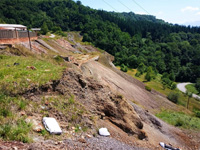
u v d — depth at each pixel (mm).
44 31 92688
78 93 9234
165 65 90375
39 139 4996
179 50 109438
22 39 20391
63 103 7621
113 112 9891
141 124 10586
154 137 11328
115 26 137375
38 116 6180
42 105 6848
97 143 6348
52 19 141625
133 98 22375
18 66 9680
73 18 146875
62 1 179250
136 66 81250
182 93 51531
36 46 23422
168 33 151375
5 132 4574
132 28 139125
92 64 27250
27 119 5684
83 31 126500
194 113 26875
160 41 133125
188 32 159000
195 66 90000
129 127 9609
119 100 10961
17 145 4191
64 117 6906
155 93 34781
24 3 150250
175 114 20688
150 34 144125
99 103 9914
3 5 126375
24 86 7031
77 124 7047
